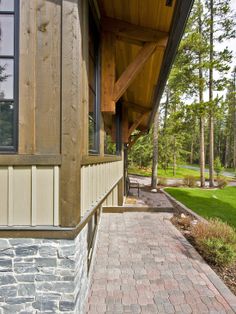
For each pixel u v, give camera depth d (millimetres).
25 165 2287
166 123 23516
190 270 3898
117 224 6527
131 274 3746
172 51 3576
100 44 3867
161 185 17641
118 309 2889
